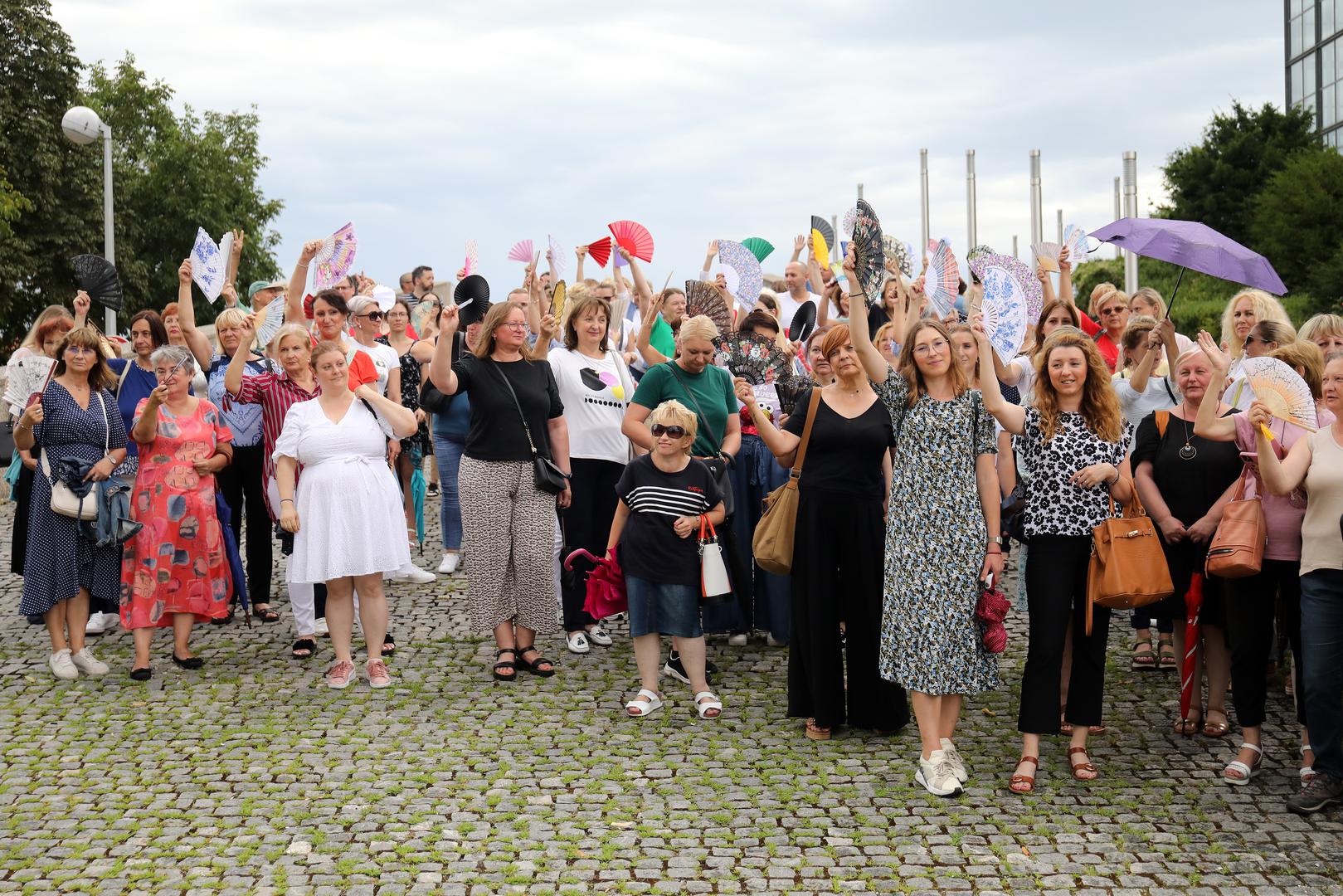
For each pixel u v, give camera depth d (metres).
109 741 6.61
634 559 6.99
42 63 40.00
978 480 6.01
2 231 35.81
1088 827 5.45
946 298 9.21
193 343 9.29
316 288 9.14
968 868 5.05
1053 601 5.91
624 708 7.12
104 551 7.79
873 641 6.60
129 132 56.56
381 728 6.78
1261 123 46.50
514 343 7.62
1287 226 39.62
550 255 10.86
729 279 11.34
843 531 6.57
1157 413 6.73
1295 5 48.44
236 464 9.00
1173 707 7.07
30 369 8.54
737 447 7.63
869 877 4.97
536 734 6.67
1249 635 5.96
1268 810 5.62
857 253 6.07
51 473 7.62
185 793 5.88
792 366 8.62
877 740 6.61
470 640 8.48
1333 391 5.58
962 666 5.84
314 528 7.36
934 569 5.87
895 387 6.04
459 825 5.46
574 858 5.14
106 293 8.84
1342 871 5.00
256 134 58.28
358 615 8.40
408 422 7.53
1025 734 5.93
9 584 10.51
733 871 5.03
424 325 10.98
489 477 7.54
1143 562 5.79
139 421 7.67
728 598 7.32
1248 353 6.91
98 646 8.53
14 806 5.74
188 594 7.77
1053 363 5.95
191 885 4.91
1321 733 5.59
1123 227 7.72
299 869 5.05
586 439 8.19
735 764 6.24
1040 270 10.30
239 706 7.16
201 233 9.46
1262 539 5.81
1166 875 4.97
